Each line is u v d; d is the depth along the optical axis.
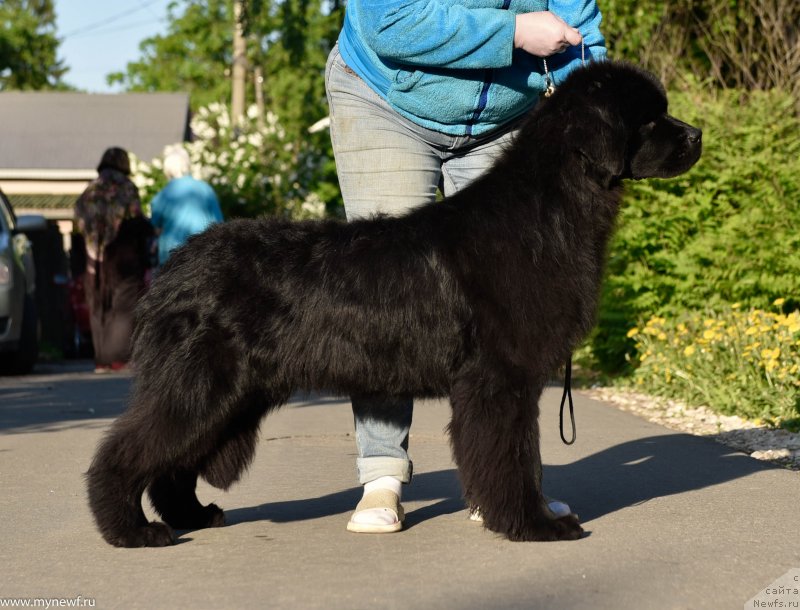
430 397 4.34
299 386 4.27
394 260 4.21
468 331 4.14
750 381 7.94
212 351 4.17
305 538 4.38
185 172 11.72
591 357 11.16
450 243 4.21
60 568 3.96
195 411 4.16
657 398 8.77
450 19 4.41
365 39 4.58
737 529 4.30
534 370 4.13
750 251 9.52
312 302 4.19
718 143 10.23
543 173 4.21
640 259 10.28
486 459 4.11
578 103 4.20
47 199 28.86
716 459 6.02
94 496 4.27
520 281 4.11
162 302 4.25
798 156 9.98
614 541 4.15
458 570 3.78
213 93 44.41
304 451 6.72
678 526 4.39
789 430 6.92
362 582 3.66
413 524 4.61
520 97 4.69
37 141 33.31
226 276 4.21
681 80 13.48
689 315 9.73
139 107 35.69
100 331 13.48
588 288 4.23
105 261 13.24
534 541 4.16
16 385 11.73
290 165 19.88
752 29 13.27
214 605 3.44
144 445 4.18
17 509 5.07
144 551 4.20
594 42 4.80
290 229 4.35
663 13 13.39
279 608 3.38
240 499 5.26
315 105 32.66
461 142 4.72
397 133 4.72
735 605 3.32
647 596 3.42
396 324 4.17
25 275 13.22
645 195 10.22
